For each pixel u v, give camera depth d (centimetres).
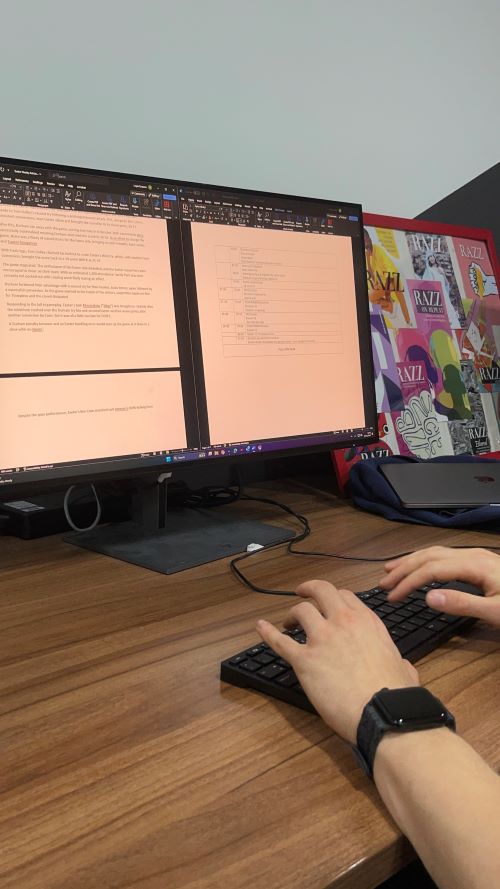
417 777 38
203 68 122
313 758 44
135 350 86
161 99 118
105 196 84
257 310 98
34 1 104
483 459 122
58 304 81
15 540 94
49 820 38
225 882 33
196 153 123
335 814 39
